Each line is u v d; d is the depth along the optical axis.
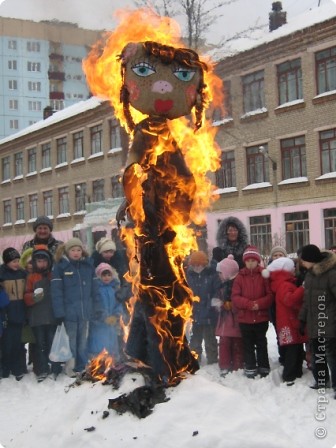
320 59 20.03
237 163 22.08
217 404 3.37
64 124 30.06
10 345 6.96
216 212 22.44
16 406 5.88
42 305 6.95
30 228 33.38
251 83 21.44
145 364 3.76
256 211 21.62
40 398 6.15
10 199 34.88
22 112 39.25
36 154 32.62
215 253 7.45
